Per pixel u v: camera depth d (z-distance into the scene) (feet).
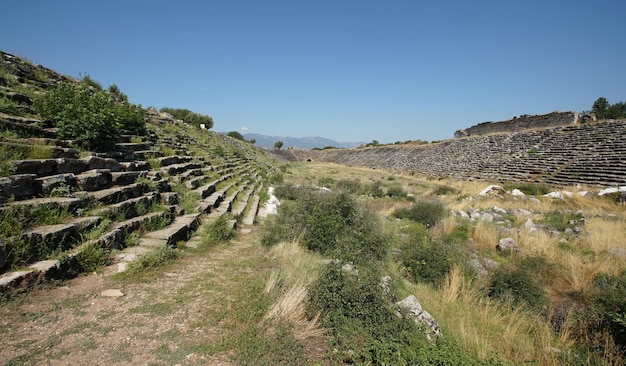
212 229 29.60
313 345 13.92
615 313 17.78
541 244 31.30
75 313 14.10
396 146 247.09
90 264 18.44
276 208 48.57
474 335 16.98
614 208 55.47
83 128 30.42
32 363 10.77
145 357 11.71
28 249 16.24
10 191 18.80
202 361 11.86
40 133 27.73
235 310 15.49
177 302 15.98
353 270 19.07
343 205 31.30
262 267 22.26
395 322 15.02
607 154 86.48
